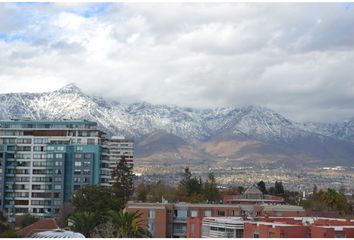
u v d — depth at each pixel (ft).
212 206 504.02
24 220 545.03
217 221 387.14
